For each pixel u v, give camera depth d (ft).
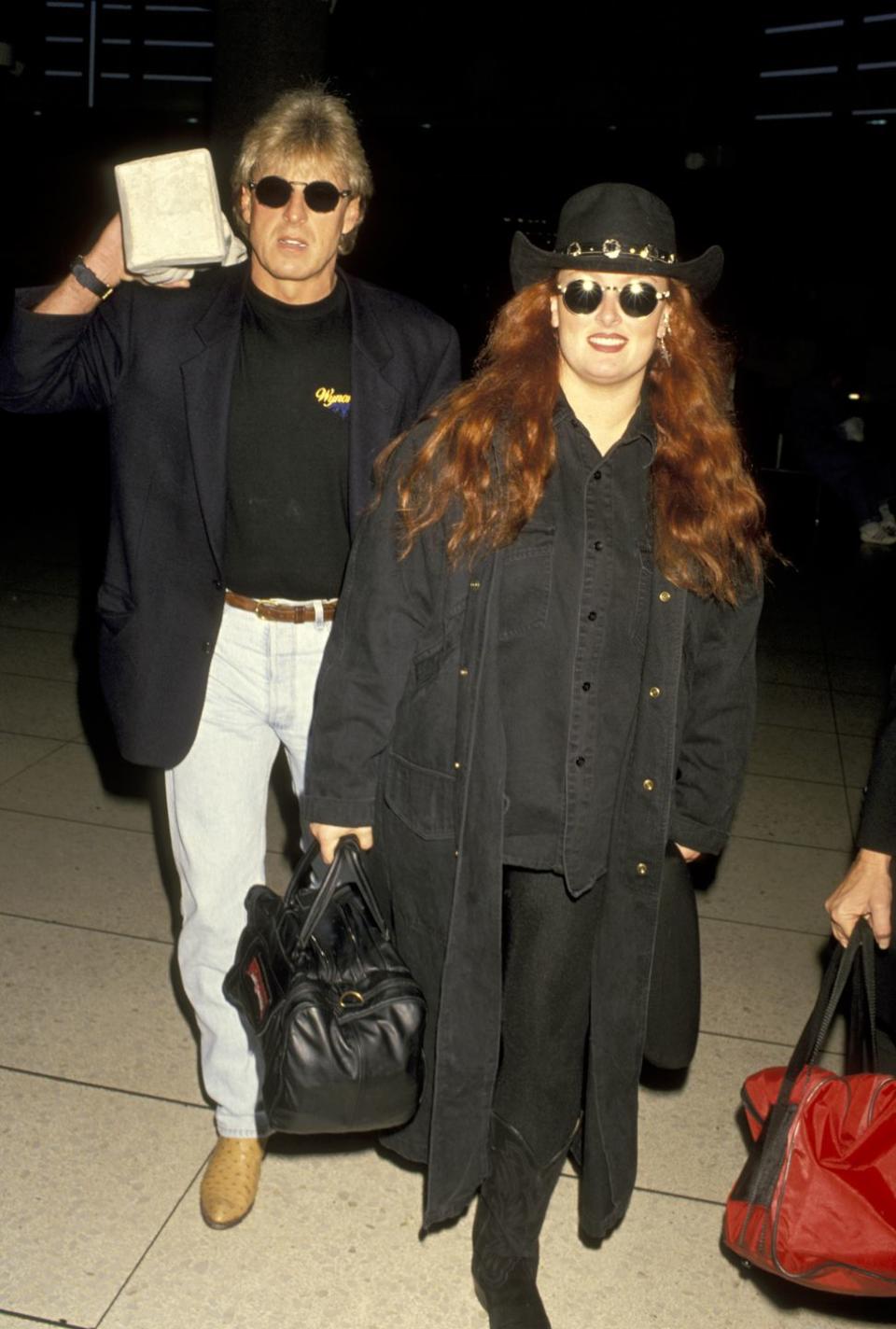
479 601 7.52
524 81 64.08
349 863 7.86
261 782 9.16
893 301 54.90
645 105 62.18
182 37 70.08
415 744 7.82
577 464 7.59
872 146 56.65
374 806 7.95
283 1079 7.36
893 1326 8.74
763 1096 7.61
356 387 8.43
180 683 8.67
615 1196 8.36
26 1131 9.82
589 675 7.57
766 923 14.07
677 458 7.62
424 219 66.23
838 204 57.06
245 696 8.79
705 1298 8.85
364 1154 9.98
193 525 8.52
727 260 57.77
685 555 7.57
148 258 8.11
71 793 15.94
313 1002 7.35
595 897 7.93
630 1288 8.88
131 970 12.10
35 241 70.49
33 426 48.83
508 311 7.64
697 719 8.09
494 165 65.57
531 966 7.99
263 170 8.11
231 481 8.43
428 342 8.84
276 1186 9.55
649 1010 8.21
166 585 8.59
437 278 65.72
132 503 8.55
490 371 7.59
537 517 7.51
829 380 40.24
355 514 8.39
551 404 7.51
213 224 8.17
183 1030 11.23
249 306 8.43
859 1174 7.09
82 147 69.97
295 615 8.64
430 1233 9.23
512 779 7.65
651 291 7.24
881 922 7.52
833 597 31.19
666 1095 10.95
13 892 13.37
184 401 8.35
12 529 31.12
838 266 56.34
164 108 70.90
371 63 65.21
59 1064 10.64
